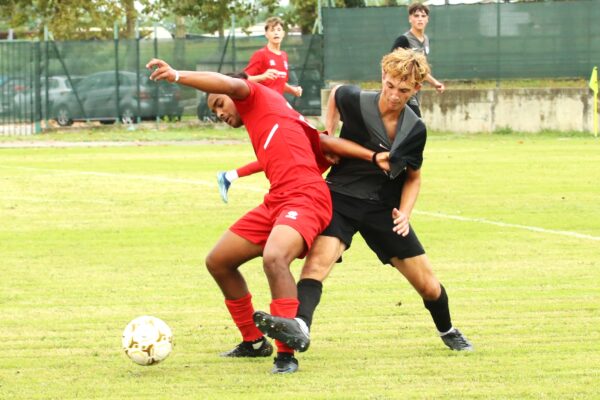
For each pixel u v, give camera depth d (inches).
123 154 1900.8
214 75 527.2
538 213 1115.9
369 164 546.3
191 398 482.0
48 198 1256.8
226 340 609.3
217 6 3417.8
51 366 550.3
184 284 778.2
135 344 533.0
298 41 2485.2
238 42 2513.5
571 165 1604.3
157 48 2524.6
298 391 492.4
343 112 547.5
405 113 541.6
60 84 2504.9
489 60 2372.0
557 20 2342.5
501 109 2348.7
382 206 549.3
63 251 916.0
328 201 535.5
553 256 874.1
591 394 484.1
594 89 2228.1
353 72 2433.6
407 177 553.0
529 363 545.6
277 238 514.9
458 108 2370.8
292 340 496.1
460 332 597.3
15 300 724.0
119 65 2524.6
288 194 530.6
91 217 1112.2
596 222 1054.4
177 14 3432.6
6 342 605.9
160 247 936.3
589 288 745.6
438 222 1058.1
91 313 683.4
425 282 557.9
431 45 2385.6
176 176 1492.4
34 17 3688.5
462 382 507.5
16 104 2490.2
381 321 653.3
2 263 861.2
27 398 487.2
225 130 2485.2
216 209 1167.6
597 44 2336.4
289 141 535.5
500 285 759.7
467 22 2369.6
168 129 2516.0
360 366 542.6
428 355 566.6
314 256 534.0
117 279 796.6
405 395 483.5
